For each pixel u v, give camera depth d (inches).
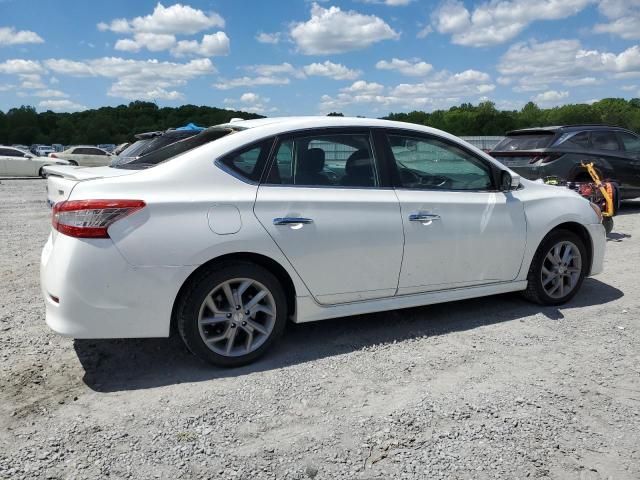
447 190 175.6
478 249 177.8
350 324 180.2
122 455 107.7
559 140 387.9
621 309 195.2
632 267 256.7
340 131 161.2
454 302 203.3
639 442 112.9
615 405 127.4
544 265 195.2
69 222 130.8
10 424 118.7
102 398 130.6
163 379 140.9
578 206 200.4
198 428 117.2
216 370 146.0
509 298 208.1
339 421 120.2
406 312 192.1
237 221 141.2
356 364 149.4
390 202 162.7
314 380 139.9
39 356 154.0
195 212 137.5
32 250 301.9
